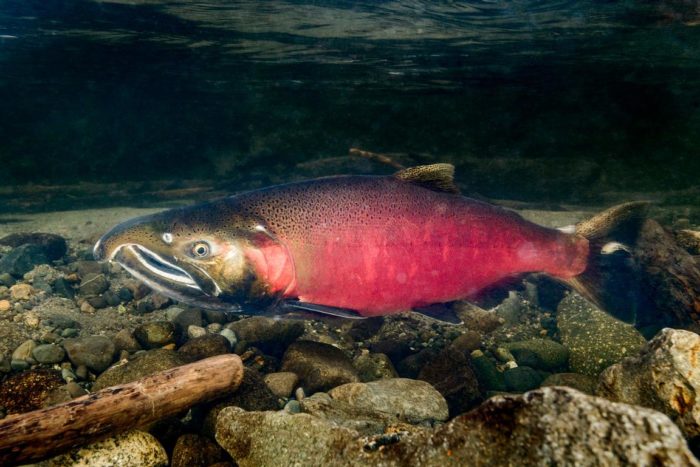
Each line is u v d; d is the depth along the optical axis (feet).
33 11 5.05
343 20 5.18
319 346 1.98
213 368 1.46
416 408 1.64
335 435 1.22
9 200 5.27
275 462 1.26
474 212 1.85
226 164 6.50
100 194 5.70
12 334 1.98
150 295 2.52
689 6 4.53
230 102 9.59
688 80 7.57
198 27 5.47
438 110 9.06
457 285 1.87
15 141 5.93
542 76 7.29
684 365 1.22
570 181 5.79
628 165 6.22
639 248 2.34
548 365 2.17
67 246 3.33
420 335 2.37
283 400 1.73
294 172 6.02
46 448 1.15
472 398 1.85
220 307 1.82
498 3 4.63
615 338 2.16
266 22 5.28
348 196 1.81
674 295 2.23
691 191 5.74
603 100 8.73
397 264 1.81
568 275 1.96
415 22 5.18
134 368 1.64
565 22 5.04
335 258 1.78
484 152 6.84
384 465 1.09
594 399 0.89
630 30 5.24
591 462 0.83
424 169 1.84
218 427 1.41
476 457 0.97
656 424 0.82
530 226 1.90
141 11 5.01
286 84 8.09
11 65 7.30
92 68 7.42
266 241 1.75
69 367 1.80
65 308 2.30
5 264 2.64
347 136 7.13
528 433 0.92
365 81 7.73
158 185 6.06
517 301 2.67
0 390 1.62
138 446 1.31
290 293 1.80
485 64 6.66
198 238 1.73
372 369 2.00
